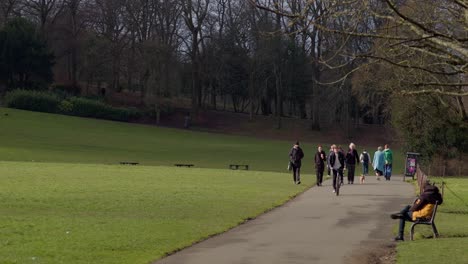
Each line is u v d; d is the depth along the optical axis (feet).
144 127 282.15
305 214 71.31
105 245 48.88
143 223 60.90
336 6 29.19
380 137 288.51
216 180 115.65
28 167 131.64
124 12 297.74
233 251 48.24
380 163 133.28
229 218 66.23
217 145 245.24
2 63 291.17
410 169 134.41
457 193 98.68
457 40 26.40
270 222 64.85
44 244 48.60
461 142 157.07
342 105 284.41
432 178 141.90
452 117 149.38
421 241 53.26
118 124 282.15
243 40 296.10
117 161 179.93
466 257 45.65
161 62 292.20
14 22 297.74
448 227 62.28
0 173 114.11
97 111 296.30
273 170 174.60
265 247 50.11
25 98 286.46
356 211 73.97
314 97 281.33
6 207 70.28
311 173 170.71
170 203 77.97
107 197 82.17
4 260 42.11
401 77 36.14
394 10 26.02
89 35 298.35
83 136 238.89
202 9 298.56
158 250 47.47
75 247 47.73
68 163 154.20
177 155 209.77
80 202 76.38
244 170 154.81
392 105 152.46
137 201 78.95
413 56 35.22
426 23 30.45
